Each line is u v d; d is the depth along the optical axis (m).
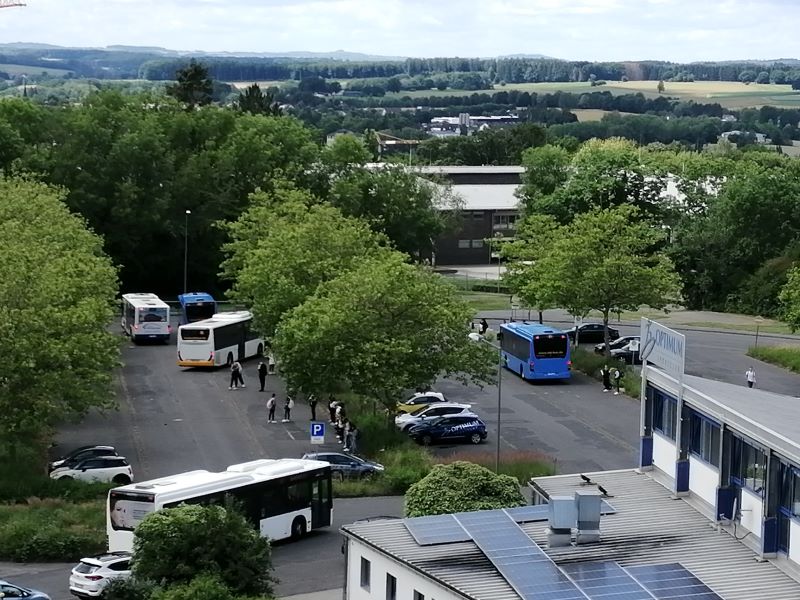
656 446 45.69
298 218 112.50
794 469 35.88
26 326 65.12
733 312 141.75
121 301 120.50
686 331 121.31
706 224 149.88
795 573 35.66
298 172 145.62
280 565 52.44
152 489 51.47
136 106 150.88
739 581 35.16
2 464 63.94
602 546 38.00
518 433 78.00
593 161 161.25
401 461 67.75
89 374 68.44
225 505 48.06
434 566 36.69
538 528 39.94
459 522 40.62
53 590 48.47
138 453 71.38
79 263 84.44
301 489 56.44
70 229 99.38
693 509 41.78
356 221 107.06
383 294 75.00
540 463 67.75
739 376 97.12
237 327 100.56
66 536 53.19
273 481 55.19
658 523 40.28
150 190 138.75
